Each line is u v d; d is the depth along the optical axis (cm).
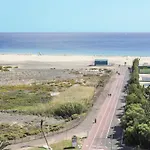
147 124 8988
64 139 9650
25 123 11600
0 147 8706
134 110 10150
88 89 16775
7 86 18025
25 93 16325
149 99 12650
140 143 8738
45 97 15338
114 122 11206
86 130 10444
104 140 9475
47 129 10562
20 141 9481
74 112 12469
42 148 8894
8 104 14212
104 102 14112
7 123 11556
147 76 19962
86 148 8900
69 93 15988
